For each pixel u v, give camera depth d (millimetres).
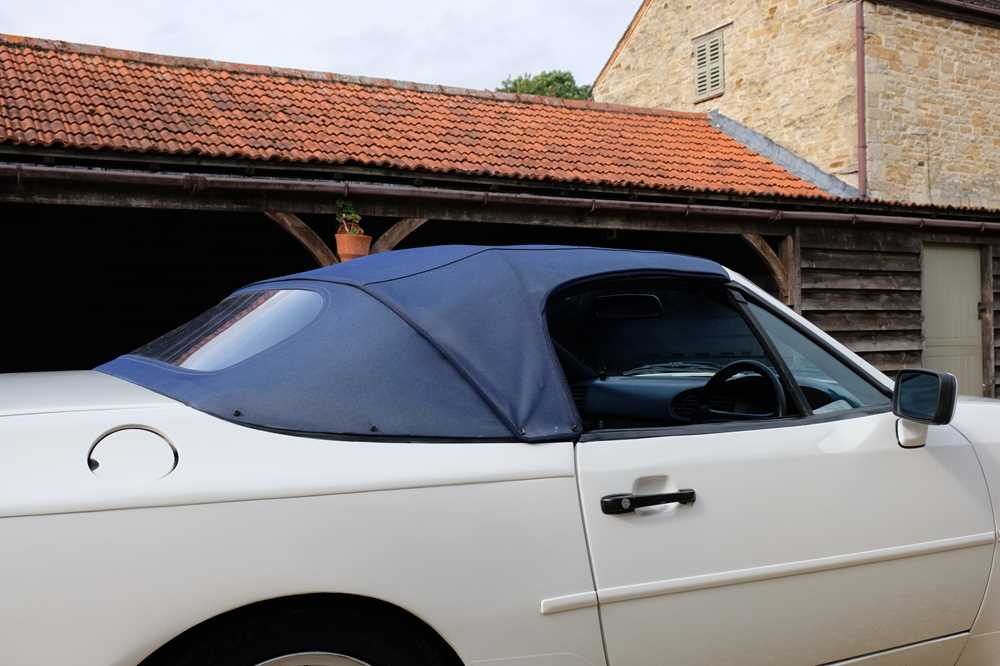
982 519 2393
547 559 1749
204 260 9961
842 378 2398
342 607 1601
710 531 1939
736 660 1981
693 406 2459
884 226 10867
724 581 1934
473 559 1677
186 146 7859
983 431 2533
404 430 1735
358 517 1598
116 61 9703
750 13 15273
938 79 14297
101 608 1401
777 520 2031
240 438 1614
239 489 1530
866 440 2252
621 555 1828
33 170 6086
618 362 2473
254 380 1734
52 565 1389
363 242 7414
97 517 1433
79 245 9344
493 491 1734
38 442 1492
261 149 8242
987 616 2428
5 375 2141
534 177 9039
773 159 12422
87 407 1617
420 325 1896
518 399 1857
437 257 2189
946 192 14305
